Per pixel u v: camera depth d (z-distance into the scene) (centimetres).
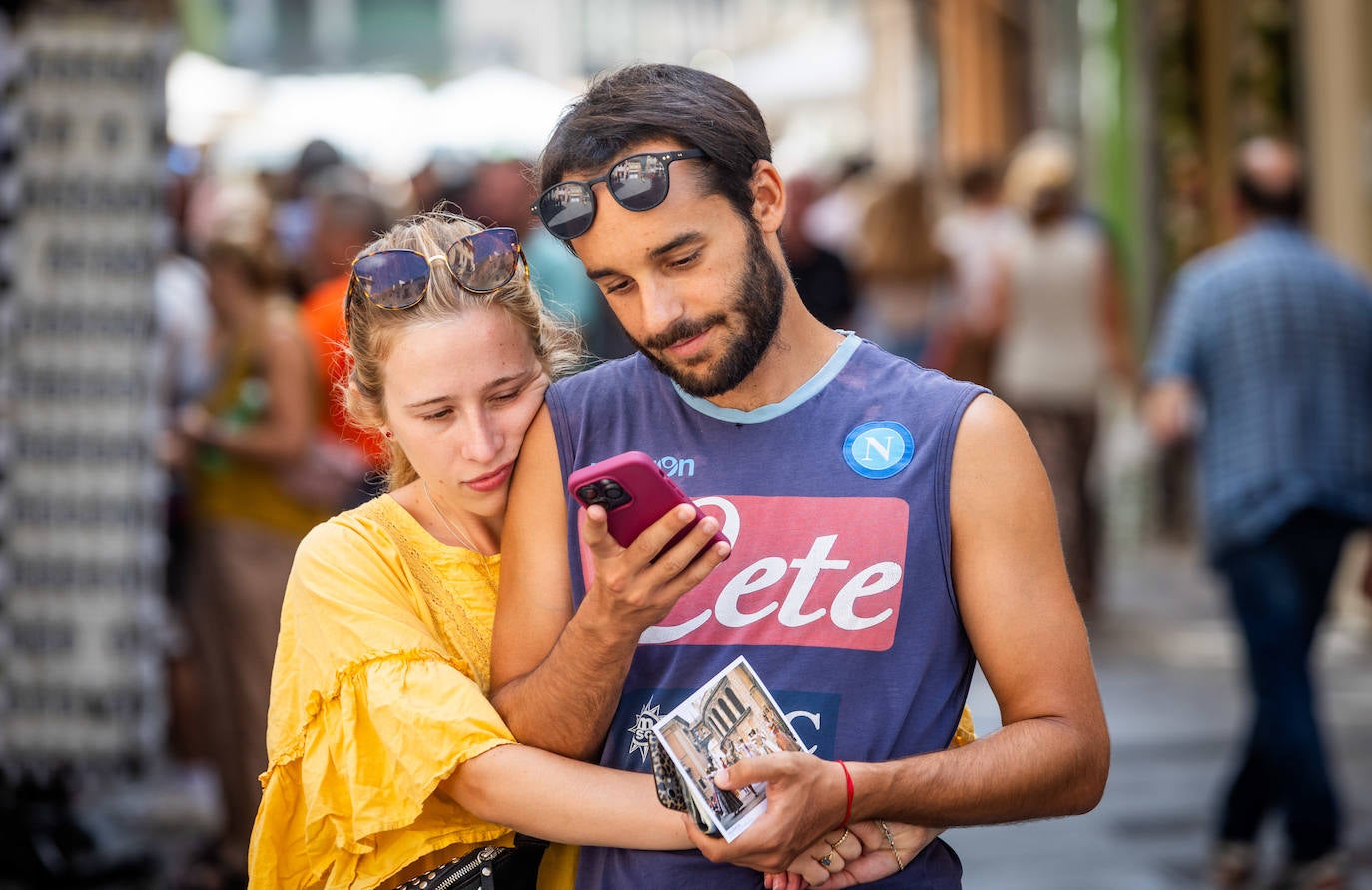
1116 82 1717
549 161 285
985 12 2238
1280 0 1202
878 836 279
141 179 678
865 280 1207
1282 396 671
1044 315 1184
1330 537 675
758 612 284
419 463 305
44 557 684
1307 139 1162
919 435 286
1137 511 1662
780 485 287
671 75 284
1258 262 691
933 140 2353
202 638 706
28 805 721
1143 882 678
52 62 672
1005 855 717
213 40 3322
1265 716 662
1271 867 699
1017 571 282
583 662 276
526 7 4884
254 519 699
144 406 684
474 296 300
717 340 280
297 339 697
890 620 281
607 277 282
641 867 285
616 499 261
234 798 704
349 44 4856
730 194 278
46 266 676
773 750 270
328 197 794
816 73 2775
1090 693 285
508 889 305
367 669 295
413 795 286
